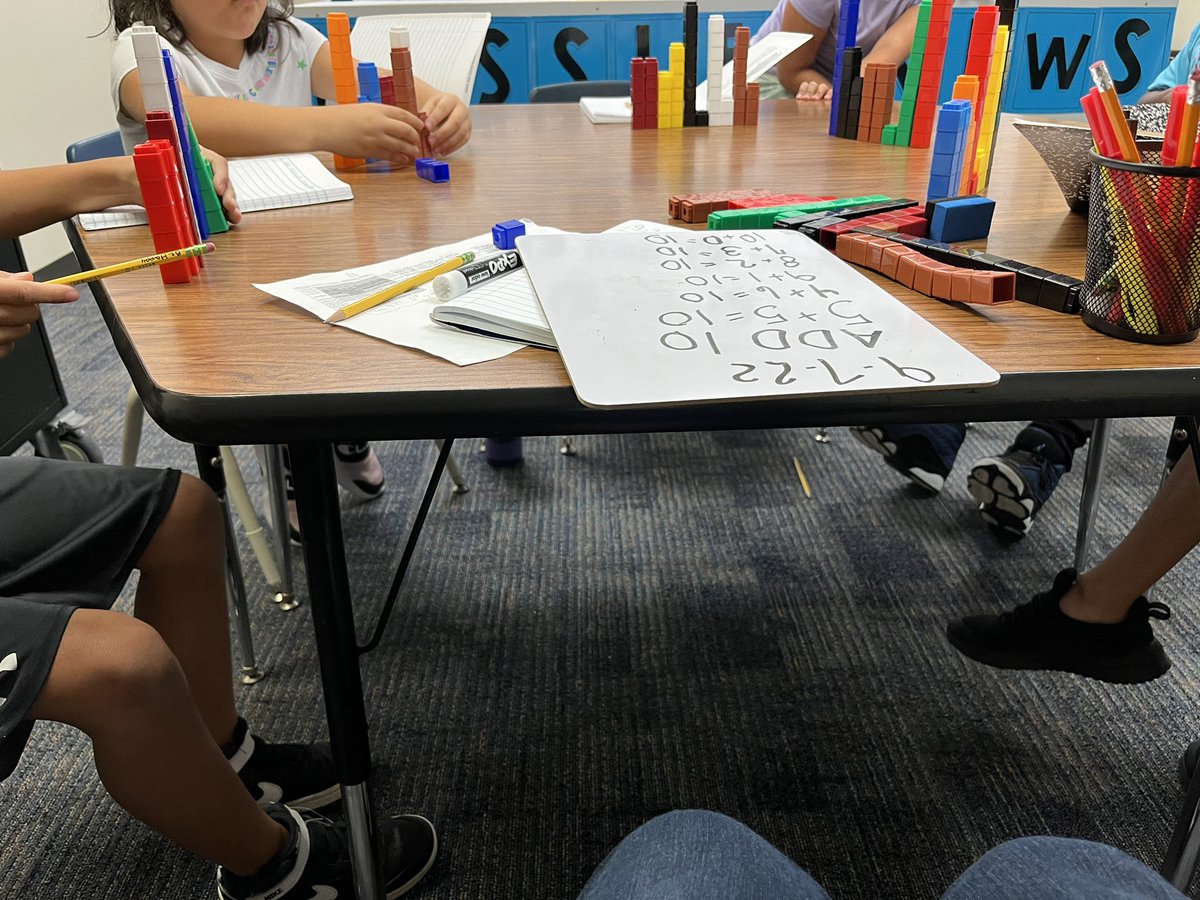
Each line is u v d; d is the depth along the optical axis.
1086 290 0.59
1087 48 3.37
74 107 3.14
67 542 0.84
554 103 2.00
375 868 0.83
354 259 0.78
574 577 1.57
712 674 1.34
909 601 1.49
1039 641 1.23
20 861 1.07
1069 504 1.76
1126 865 0.39
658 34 3.26
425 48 1.74
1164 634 1.40
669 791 1.15
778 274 0.65
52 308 2.92
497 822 1.11
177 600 0.91
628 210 0.94
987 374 0.51
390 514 1.78
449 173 1.14
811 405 0.51
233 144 1.18
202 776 0.76
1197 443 0.66
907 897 1.01
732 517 1.74
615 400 0.48
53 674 0.66
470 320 0.60
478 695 1.31
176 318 0.64
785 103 1.89
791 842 1.07
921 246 0.69
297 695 1.32
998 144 1.28
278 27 1.64
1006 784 1.15
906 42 2.06
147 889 1.03
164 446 2.05
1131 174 0.53
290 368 0.55
